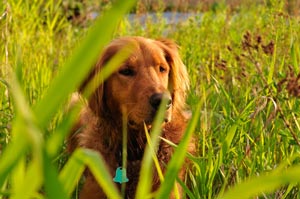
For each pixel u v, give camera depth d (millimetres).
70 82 434
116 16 413
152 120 2430
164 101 906
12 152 491
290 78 2043
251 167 2078
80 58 424
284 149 2389
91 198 2689
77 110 592
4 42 3873
